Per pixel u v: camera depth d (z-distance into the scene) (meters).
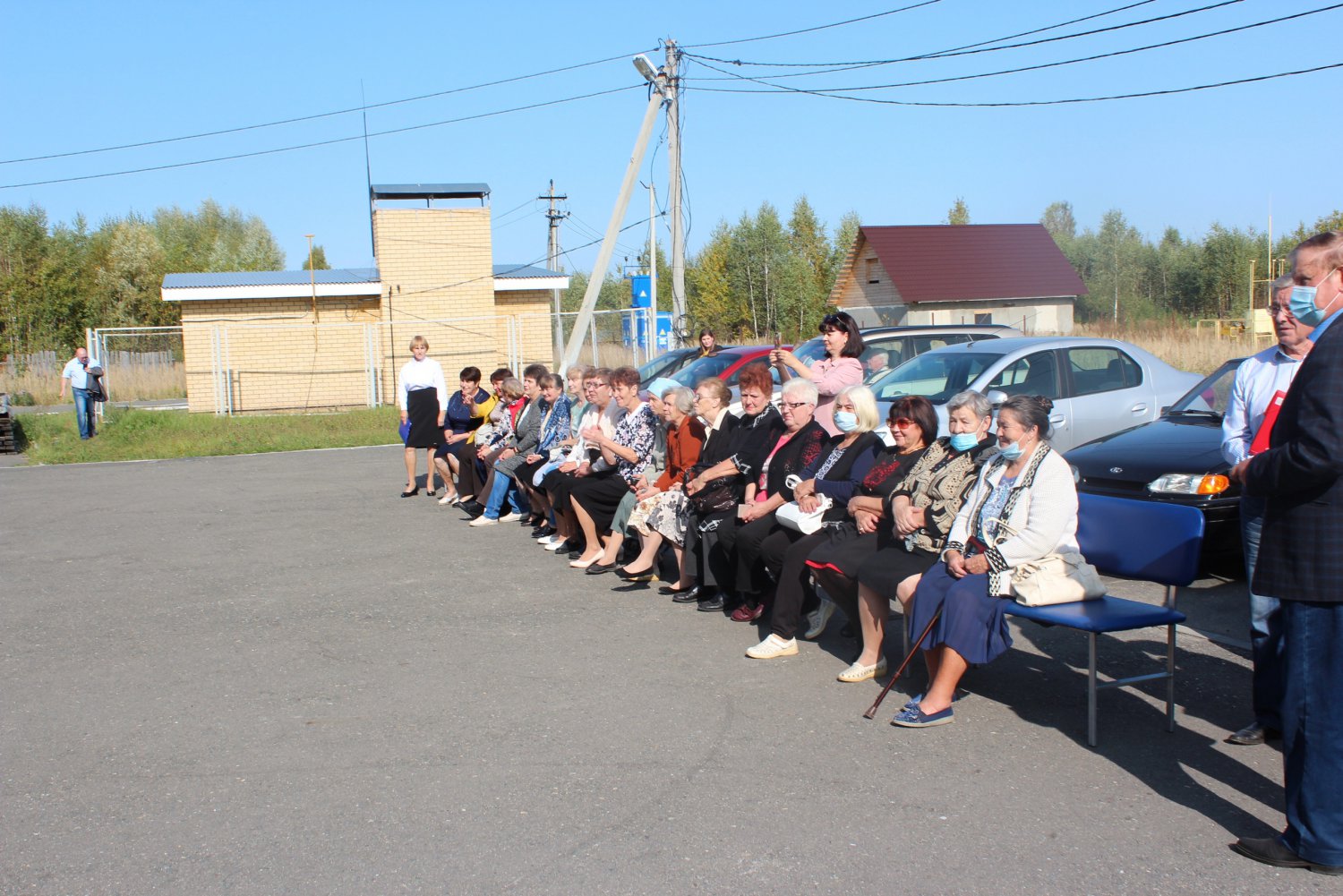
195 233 72.81
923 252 36.09
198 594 7.84
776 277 42.75
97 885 3.71
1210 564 7.30
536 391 10.00
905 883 3.60
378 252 25.14
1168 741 4.77
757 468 6.71
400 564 8.73
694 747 4.77
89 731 5.16
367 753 4.81
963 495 5.36
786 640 6.04
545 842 3.93
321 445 18.62
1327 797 3.57
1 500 12.84
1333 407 3.43
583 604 7.30
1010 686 5.51
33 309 46.62
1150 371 10.03
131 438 19.25
